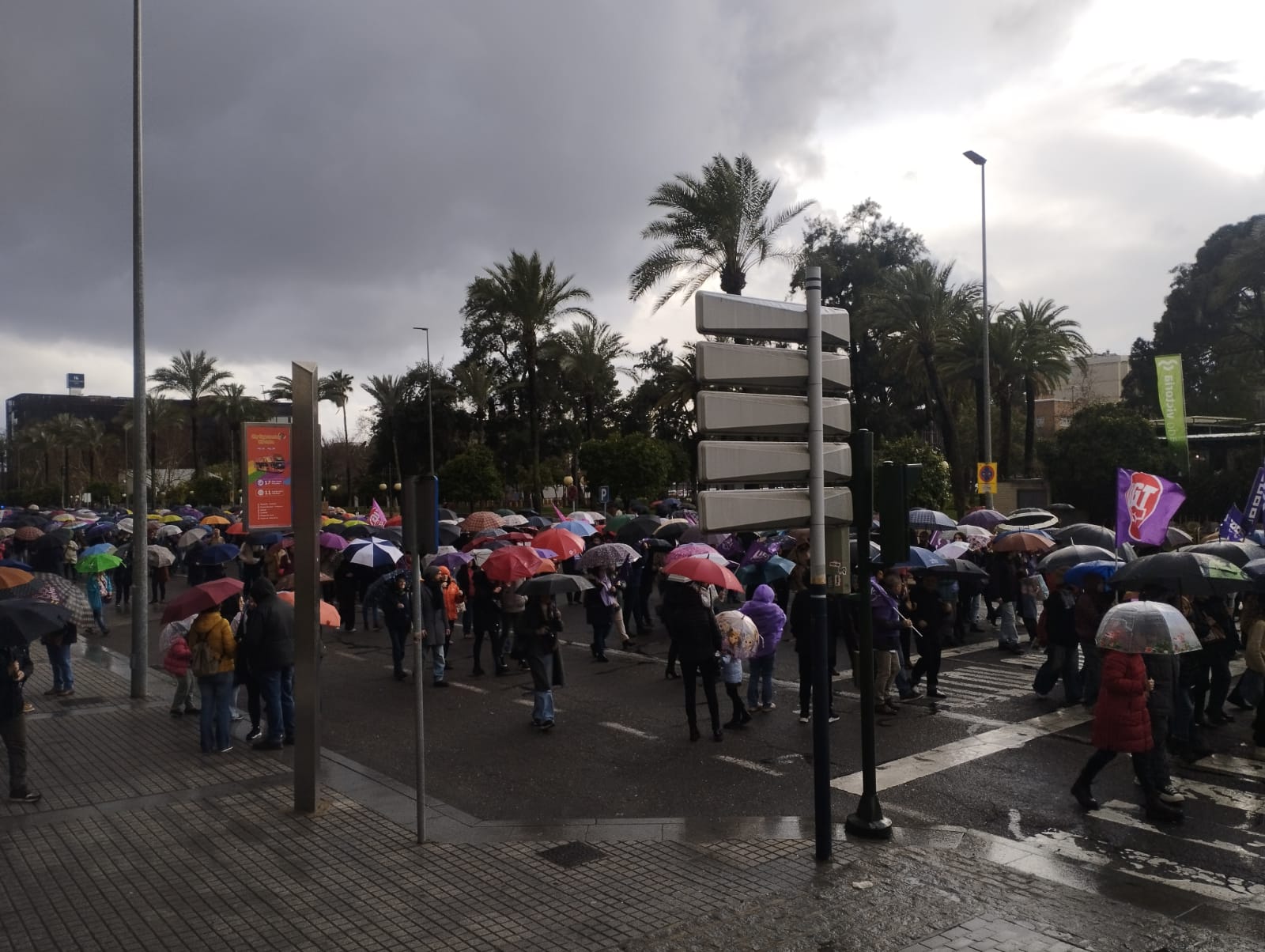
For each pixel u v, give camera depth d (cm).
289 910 591
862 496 686
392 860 674
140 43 1265
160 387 6762
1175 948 529
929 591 1201
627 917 571
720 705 1203
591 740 1034
